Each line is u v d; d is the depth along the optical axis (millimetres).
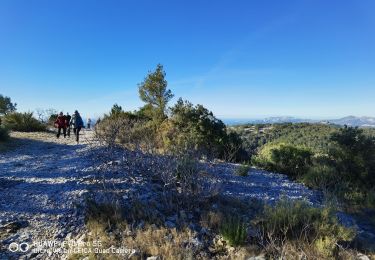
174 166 8328
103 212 6633
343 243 6180
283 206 6984
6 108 43625
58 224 6297
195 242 5730
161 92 24328
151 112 24500
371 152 12297
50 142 18938
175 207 7137
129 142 12859
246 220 6691
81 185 8609
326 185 11125
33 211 6836
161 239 5738
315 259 5375
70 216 6617
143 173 9227
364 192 10875
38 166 11367
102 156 12234
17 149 15758
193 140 14055
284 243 5891
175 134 14742
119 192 7848
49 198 7613
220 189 8234
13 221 6281
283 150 14422
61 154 14281
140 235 5754
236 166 13234
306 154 14203
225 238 5832
